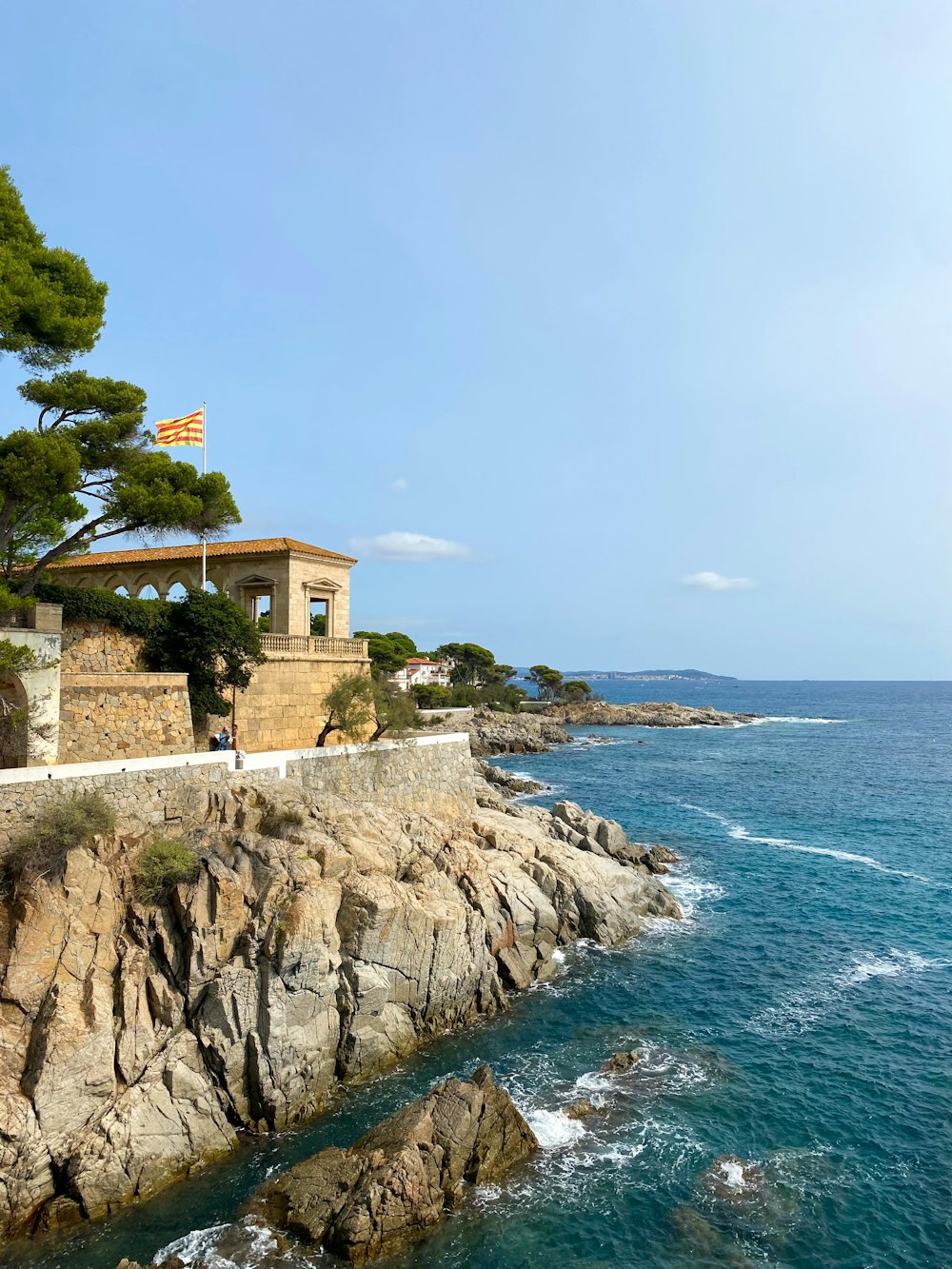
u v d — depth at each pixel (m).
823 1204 23.33
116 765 30.64
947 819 78.62
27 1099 22.56
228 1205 22.48
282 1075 26.42
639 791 94.94
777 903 50.47
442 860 38.12
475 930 34.44
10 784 27.44
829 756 134.75
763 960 41.28
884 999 36.81
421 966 31.62
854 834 71.44
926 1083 29.62
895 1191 23.94
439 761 51.38
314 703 52.38
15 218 37.44
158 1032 25.89
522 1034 32.88
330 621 57.88
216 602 45.06
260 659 46.59
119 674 38.84
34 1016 24.36
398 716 48.50
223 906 27.97
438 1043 31.88
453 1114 24.00
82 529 38.88
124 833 29.86
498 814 55.34
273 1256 20.55
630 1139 25.98
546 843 48.28
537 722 164.38
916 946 43.34
